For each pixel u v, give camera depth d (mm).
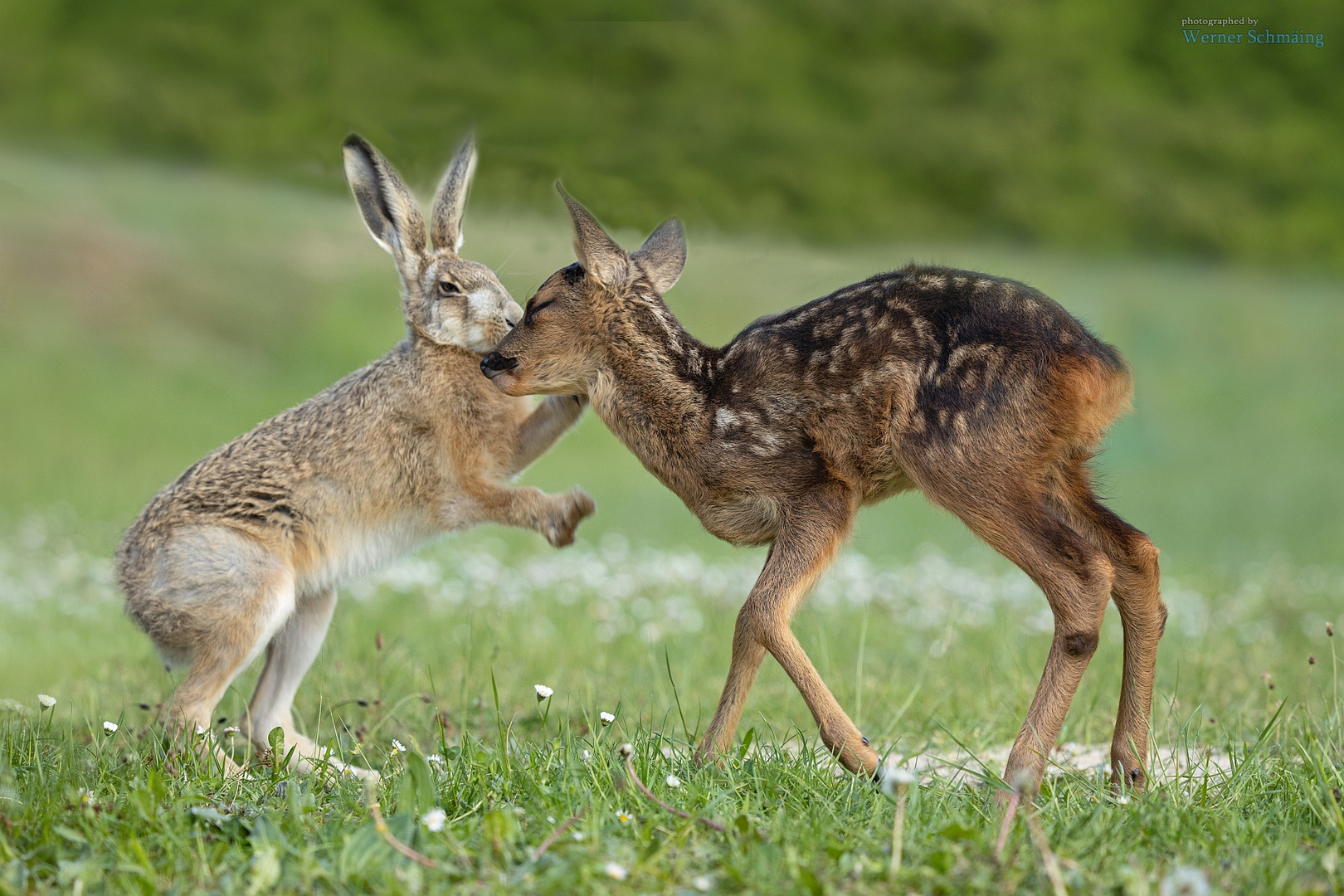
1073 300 39500
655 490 24297
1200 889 5215
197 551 8891
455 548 17812
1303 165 49656
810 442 7945
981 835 5969
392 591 14297
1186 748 7883
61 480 23484
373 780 7043
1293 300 41750
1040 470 7453
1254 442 30328
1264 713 9602
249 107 46000
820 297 8344
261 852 5637
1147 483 26562
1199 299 40844
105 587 15492
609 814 6188
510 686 10500
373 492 9703
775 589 7734
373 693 10227
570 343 8602
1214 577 17078
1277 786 7031
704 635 12297
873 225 43719
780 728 9359
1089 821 6277
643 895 5367
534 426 10148
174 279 36031
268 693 9453
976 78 50188
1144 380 34469
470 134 10641
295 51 45719
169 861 5801
